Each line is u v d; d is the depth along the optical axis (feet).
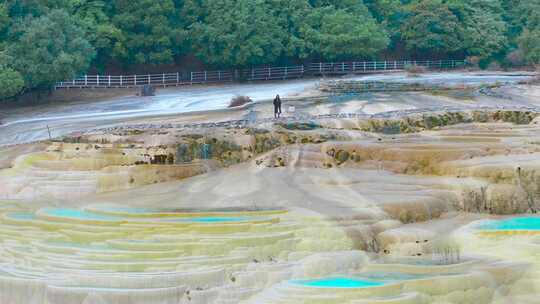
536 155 167.32
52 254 126.82
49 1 286.46
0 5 262.06
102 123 223.51
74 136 192.13
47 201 155.94
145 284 116.16
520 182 153.69
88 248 128.77
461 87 277.03
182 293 115.03
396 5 404.98
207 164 173.68
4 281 116.88
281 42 356.59
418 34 392.88
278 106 214.90
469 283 116.47
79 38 274.57
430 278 116.88
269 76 359.66
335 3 385.91
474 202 146.72
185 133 187.11
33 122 232.12
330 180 160.15
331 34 365.61
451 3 397.19
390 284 115.03
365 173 165.27
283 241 128.57
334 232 131.64
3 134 214.28
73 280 116.88
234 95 286.25
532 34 382.22
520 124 208.74
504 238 131.03
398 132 201.57
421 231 133.59
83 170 172.04
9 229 138.41
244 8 343.05
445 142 179.83
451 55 406.41
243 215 140.15
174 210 144.77
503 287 117.60
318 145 177.47
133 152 176.65
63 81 283.79
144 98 286.25
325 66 374.43
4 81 241.96
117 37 318.65
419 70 367.66
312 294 113.70
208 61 345.31
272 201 147.43
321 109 231.71
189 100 274.98
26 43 258.98
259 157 177.06
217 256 124.88
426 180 158.51
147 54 333.42
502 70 383.86
